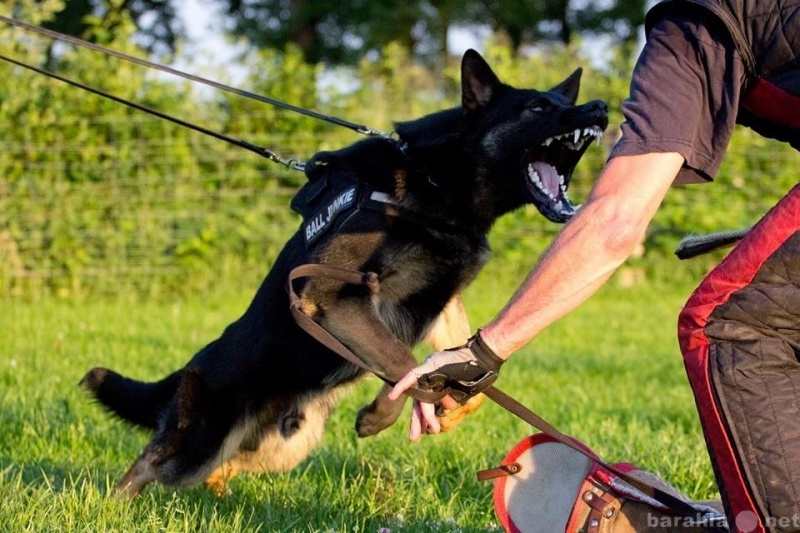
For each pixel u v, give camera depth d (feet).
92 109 34.88
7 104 34.09
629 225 7.17
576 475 8.90
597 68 39.42
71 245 34.81
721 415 7.26
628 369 23.65
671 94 7.23
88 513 11.12
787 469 7.09
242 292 35.45
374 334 12.06
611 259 7.27
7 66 34.37
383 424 12.38
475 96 13.62
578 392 20.25
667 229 39.06
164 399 13.78
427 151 12.92
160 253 35.32
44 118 34.47
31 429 15.87
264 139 36.04
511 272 37.83
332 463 14.35
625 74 39.09
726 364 7.25
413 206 12.57
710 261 39.47
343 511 11.71
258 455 13.55
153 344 25.75
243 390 13.12
